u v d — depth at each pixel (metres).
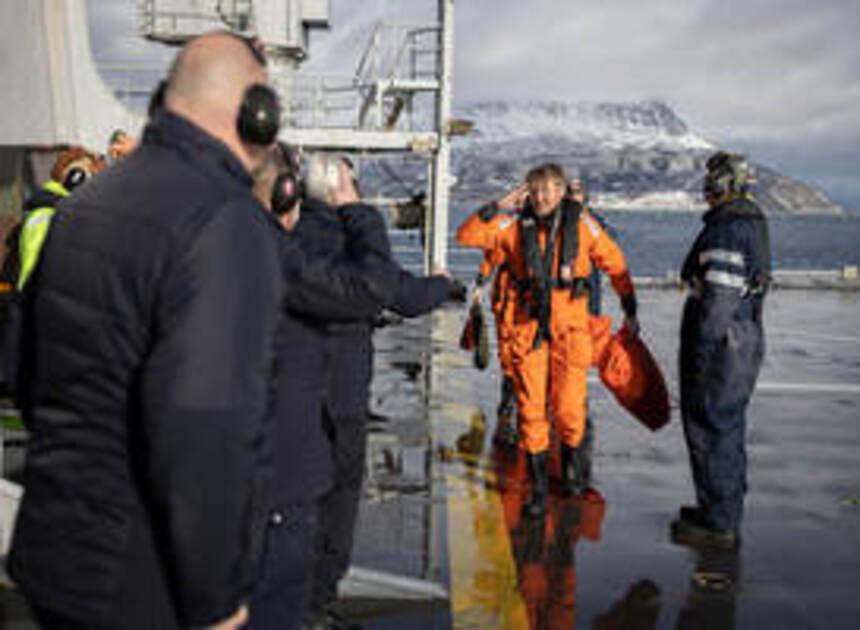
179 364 1.27
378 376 7.86
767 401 7.39
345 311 2.16
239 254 1.36
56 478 1.40
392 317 12.06
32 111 3.89
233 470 1.29
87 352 1.37
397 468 4.95
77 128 4.09
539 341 4.15
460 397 7.01
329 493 2.79
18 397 1.60
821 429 6.40
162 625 1.38
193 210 1.35
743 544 3.95
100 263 1.35
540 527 4.08
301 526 2.11
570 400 4.31
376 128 13.48
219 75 1.49
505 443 5.57
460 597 3.24
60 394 1.41
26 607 2.84
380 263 2.25
